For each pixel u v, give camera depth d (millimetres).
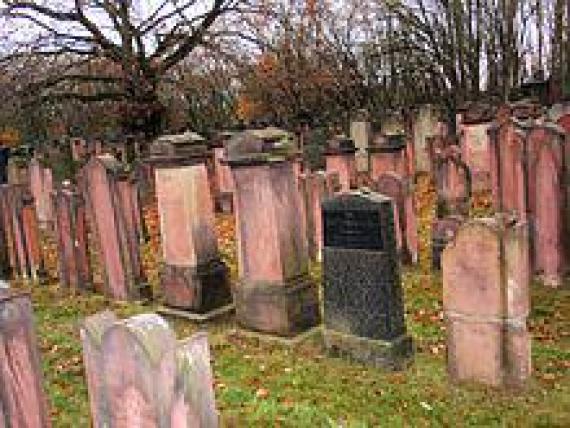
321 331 4664
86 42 14680
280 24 16953
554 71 15461
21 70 14320
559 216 5090
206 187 5277
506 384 3594
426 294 5340
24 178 11688
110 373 2545
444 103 17875
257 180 4504
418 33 18328
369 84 20406
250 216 4621
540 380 3721
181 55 15062
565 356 4012
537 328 4469
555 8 15531
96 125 18953
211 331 4977
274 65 17172
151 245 8312
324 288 4305
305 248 4746
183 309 5312
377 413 3467
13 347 2598
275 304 4594
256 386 3896
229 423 3428
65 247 6270
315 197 6664
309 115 18234
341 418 3422
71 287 6309
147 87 14805
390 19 19703
